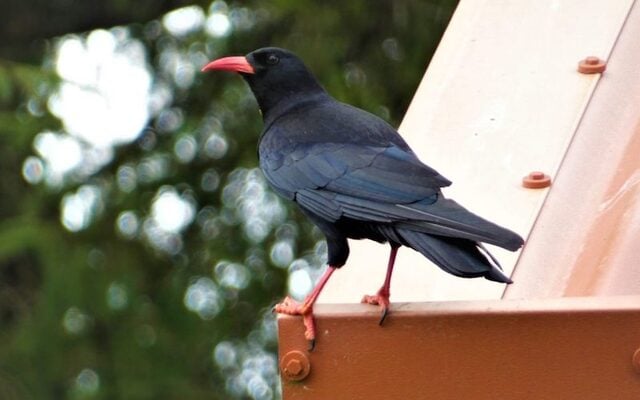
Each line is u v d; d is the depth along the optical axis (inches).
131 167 907.4
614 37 423.5
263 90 417.4
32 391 862.5
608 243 347.3
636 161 374.0
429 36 859.4
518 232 357.7
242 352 896.3
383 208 330.3
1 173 891.4
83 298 876.0
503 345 296.8
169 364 881.5
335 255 362.9
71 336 874.1
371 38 863.7
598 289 331.9
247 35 881.5
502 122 397.4
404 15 861.2
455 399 300.2
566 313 293.4
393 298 351.9
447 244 308.8
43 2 899.4
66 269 871.7
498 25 438.0
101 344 882.8
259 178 905.5
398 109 856.9
